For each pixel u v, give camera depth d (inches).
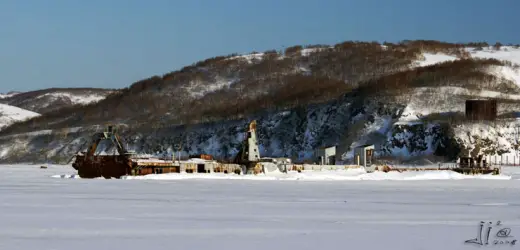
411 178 4429.1
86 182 3503.9
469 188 3324.3
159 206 2149.4
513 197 2687.0
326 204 2281.0
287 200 2421.3
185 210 2034.9
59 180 3737.7
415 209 2142.0
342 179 4261.8
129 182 3496.6
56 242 1433.3
